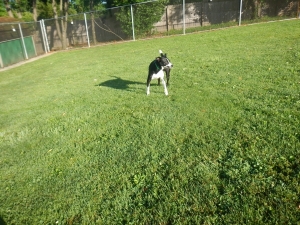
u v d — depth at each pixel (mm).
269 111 3842
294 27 12672
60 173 3074
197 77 6465
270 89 4840
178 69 7625
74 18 21375
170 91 5621
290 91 4562
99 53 14711
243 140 3162
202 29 17922
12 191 2877
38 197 2717
